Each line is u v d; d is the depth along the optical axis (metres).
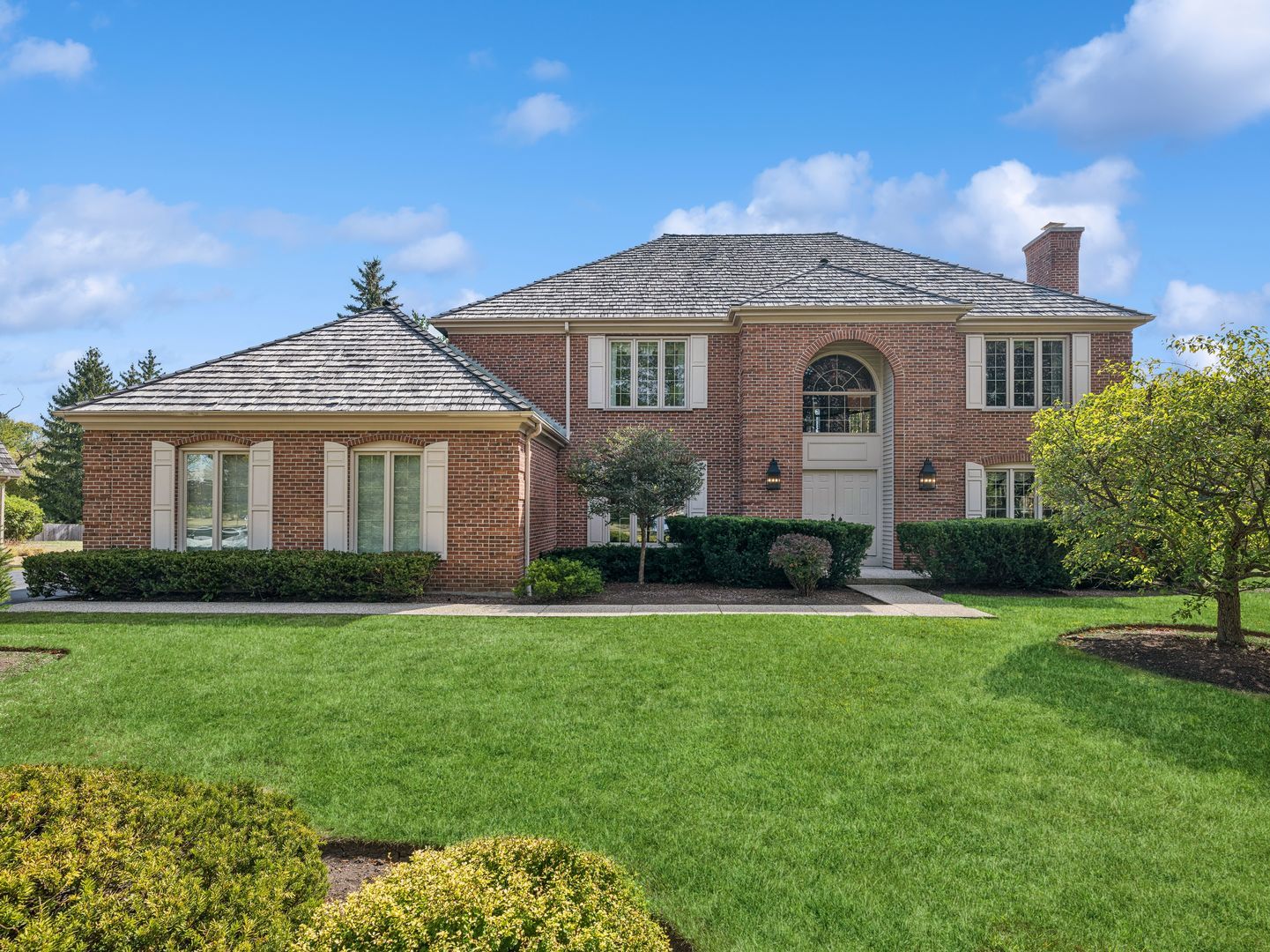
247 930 2.64
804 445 19.75
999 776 5.89
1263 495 8.55
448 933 2.77
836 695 7.66
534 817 5.20
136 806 3.49
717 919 4.07
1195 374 8.84
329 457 14.41
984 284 20.80
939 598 13.54
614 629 10.17
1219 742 6.55
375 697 7.57
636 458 15.25
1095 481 9.73
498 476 14.24
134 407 14.27
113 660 8.70
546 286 21.23
